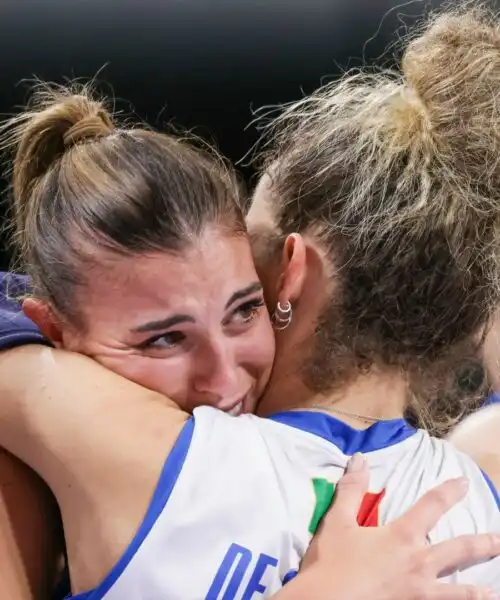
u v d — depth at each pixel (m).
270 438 1.96
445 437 2.40
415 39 2.62
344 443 2.02
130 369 2.04
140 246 1.94
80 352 2.08
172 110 5.68
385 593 1.72
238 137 5.61
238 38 5.57
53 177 2.13
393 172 2.13
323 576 1.74
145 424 1.90
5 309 2.31
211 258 1.99
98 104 2.39
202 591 1.76
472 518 1.97
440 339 2.18
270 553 1.81
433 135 2.21
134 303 1.97
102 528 1.82
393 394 2.17
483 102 2.26
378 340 2.11
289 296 2.17
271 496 1.85
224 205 2.08
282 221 2.24
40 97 2.93
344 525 1.84
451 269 2.11
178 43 5.58
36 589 2.14
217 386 2.05
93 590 1.80
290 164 2.29
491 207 2.17
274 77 5.62
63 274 2.04
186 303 1.97
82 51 5.52
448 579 1.85
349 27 5.44
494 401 2.66
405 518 1.85
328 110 2.40
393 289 2.08
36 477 2.19
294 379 2.17
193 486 1.82
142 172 2.00
